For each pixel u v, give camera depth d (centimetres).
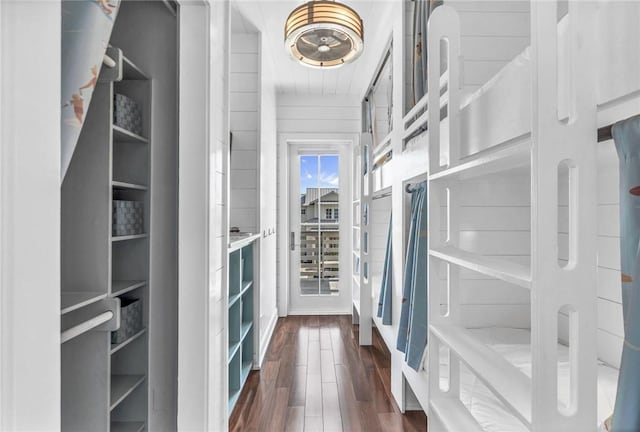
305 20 216
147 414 165
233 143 322
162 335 167
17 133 60
